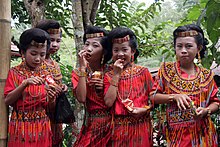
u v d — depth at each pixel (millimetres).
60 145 3064
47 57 2887
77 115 3549
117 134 2648
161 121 2707
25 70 2672
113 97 2623
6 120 2695
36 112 2656
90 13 3875
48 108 2814
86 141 2758
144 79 2717
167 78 2594
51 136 2752
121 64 2596
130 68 2723
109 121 2721
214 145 2535
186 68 2592
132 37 2678
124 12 5211
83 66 2674
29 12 3736
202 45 2602
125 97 2654
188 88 2531
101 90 2736
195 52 2529
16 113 2641
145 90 2711
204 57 2893
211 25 2613
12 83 2629
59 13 5020
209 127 2521
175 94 2512
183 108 2473
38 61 2570
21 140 2609
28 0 3727
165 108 2693
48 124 2723
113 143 2670
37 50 2551
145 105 2684
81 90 2654
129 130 2633
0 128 2672
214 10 2592
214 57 2861
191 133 2486
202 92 2518
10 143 2643
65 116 2838
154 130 3137
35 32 2535
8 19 2691
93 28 2764
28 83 2504
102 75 2771
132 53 2717
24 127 2615
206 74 2568
